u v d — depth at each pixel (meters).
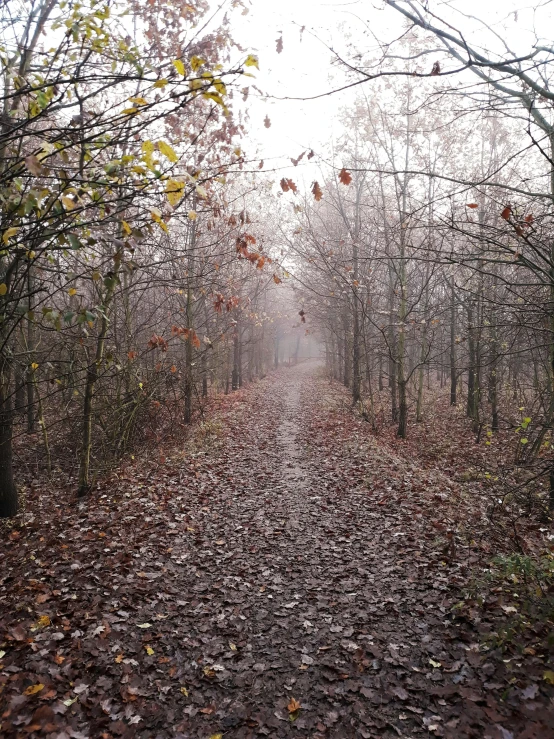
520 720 3.52
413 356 26.14
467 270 14.44
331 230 22.03
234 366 30.17
